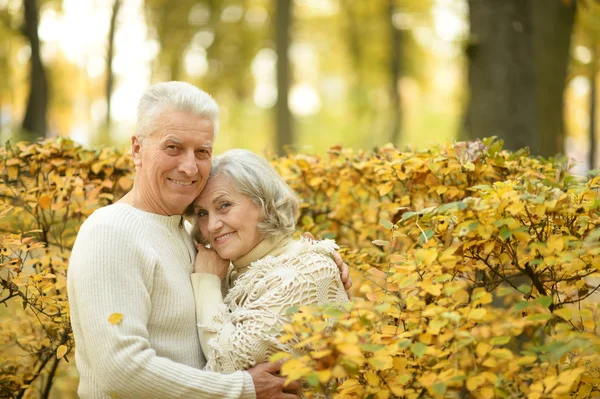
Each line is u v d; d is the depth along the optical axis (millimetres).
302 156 3490
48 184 3248
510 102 5270
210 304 2279
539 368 2223
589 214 2264
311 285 2236
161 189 2318
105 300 2025
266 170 2463
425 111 24406
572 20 9125
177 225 2408
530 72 5332
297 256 2320
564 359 2158
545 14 9078
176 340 2229
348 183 3328
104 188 3406
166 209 2369
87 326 2016
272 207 2418
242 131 21641
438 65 21188
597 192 2252
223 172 2418
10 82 15336
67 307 2711
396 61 19234
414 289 2197
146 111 2307
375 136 21234
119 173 3406
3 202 3207
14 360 2980
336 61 24078
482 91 5352
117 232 2143
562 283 2549
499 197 2070
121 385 1979
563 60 9141
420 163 2768
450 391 2020
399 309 2143
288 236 2504
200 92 2357
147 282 2162
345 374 1724
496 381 1805
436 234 2318
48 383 3004
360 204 3510
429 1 18844
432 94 22828
